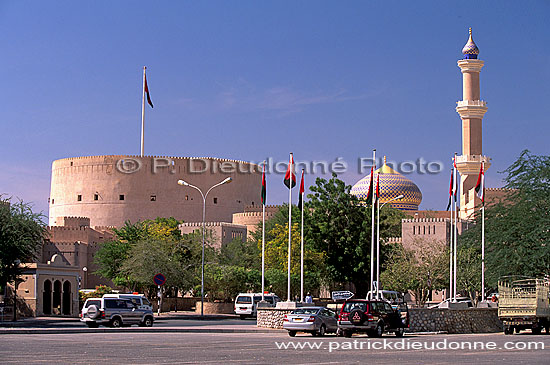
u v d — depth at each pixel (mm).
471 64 100938
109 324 42344
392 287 72062
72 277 60938
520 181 56812
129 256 70938
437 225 88062
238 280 75312
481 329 46688
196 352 24859
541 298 41719
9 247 52156
